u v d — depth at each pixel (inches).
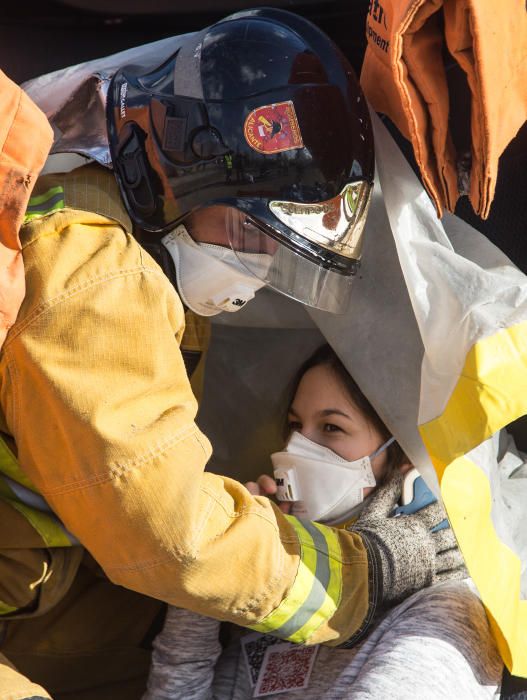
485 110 42.3
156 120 49.0
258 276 49.4
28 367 40.5
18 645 52.3
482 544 47.8
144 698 52.8
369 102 53.8
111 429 40.1
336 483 59.4
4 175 39.0
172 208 48.9
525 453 67.4
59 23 76.9
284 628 47.1
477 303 49.3
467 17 41.0
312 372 62.6
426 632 48.0
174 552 41.4
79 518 42.3
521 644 49.4
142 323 41.7
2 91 39.6
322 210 48.8
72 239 42.2
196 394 65.0
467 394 47.2
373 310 56.7
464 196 70.6
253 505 46.1
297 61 49.1
